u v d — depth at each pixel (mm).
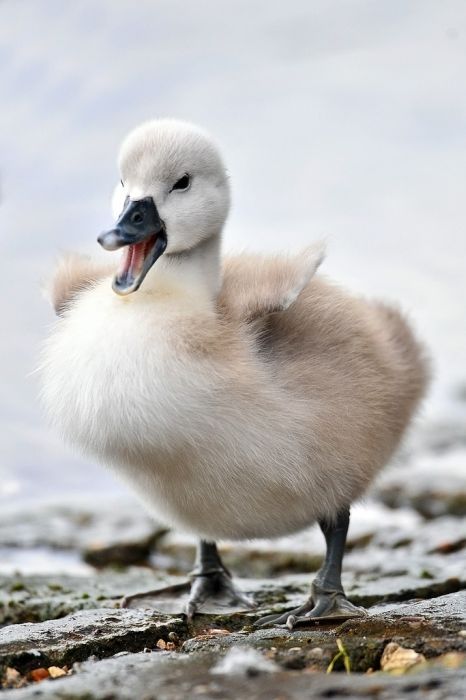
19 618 11469
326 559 10438
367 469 10500
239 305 10000
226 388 9391
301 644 8656
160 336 9398
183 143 10164
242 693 7297
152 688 7500
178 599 11773
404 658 8055
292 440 9672
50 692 7523
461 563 13016
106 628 9672
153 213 10008
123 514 16594
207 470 9570
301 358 10031
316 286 10914
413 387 11508
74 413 9539
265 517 10031
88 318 9727
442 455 19344
